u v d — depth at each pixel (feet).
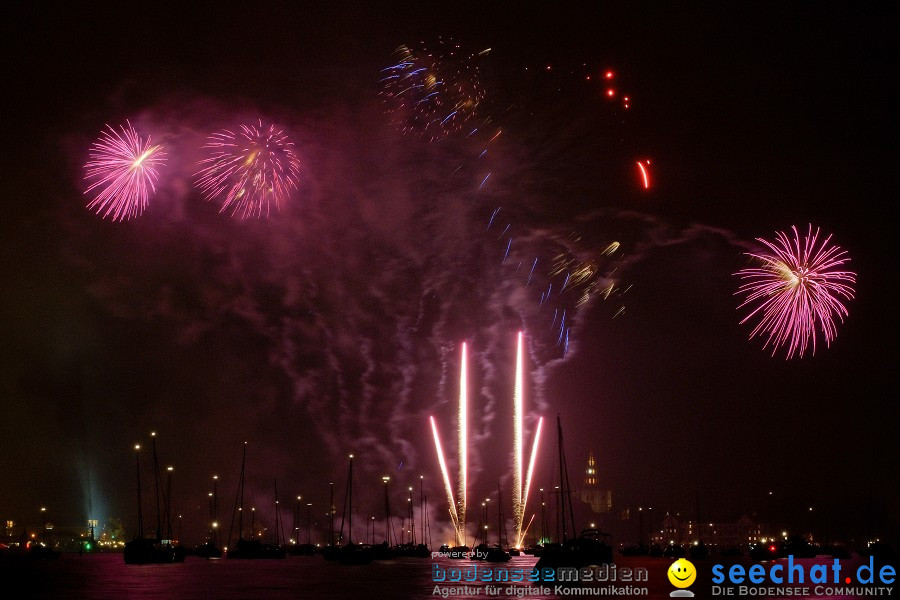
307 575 363.97
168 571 400.67
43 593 261.85
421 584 302.25
